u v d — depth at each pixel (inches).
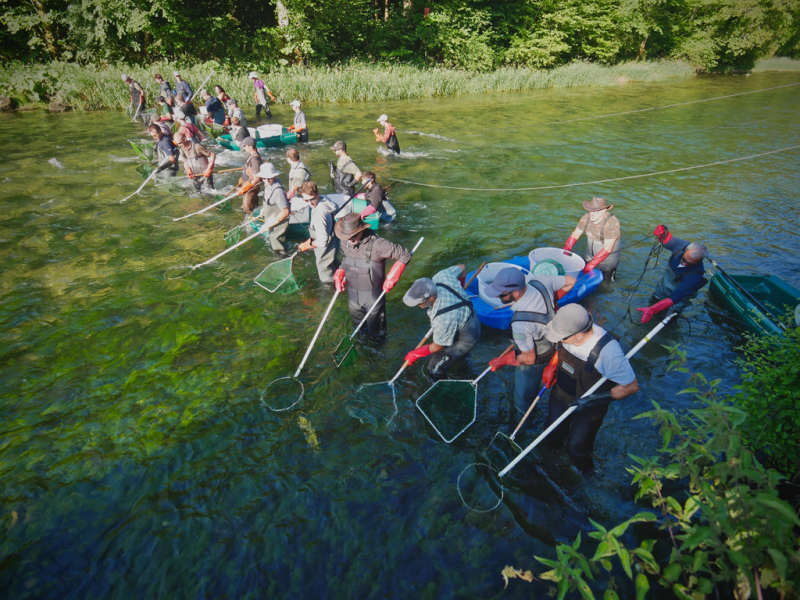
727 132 626.5
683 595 95.3
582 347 126.6
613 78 1114.1
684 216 354.3
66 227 313.7
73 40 805.9
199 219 330.3
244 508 136.3
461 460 151.0
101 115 637.9
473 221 334.6
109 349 203.0
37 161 439.8
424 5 1073.5
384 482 143.8
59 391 179.6
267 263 273.7
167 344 206.8
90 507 136.3
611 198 390.0
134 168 428.8
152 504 137.3
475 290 226.8
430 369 181.0
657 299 229.8
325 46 917.2
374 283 191.8
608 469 147.1
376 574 119.8
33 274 258.7
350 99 785.6
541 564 121.3
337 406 172.4
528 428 162.1
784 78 1251.2
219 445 156.6
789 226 339.0
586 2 1190.3
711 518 89.1
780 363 166.6
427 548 125.5
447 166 460.4
